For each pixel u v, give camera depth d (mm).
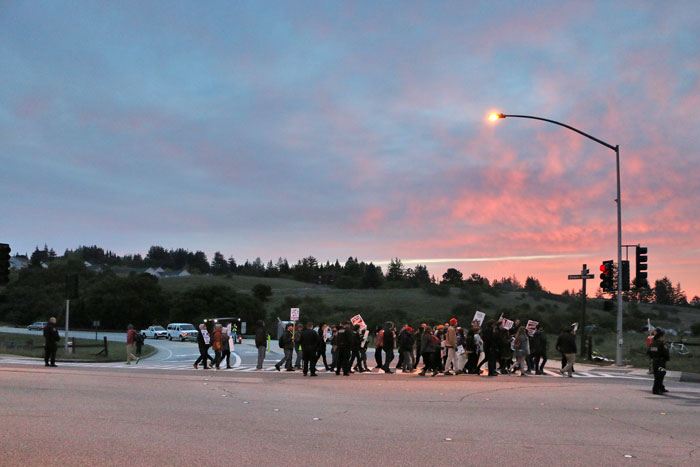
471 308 103062
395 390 16609
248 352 43500
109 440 8867
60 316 97438
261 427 10328
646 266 28266
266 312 99000
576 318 78438
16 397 13281
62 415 10969
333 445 8969
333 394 15508
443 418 11789
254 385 17406
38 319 100188
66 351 36000
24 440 8711
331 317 86062
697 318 112750
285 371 23703
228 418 11180
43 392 14266
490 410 13000
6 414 10969
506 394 15938
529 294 136375
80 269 125875
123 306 93938
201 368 25219
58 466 7297
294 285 171500
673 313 119312
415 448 8875
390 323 23219
